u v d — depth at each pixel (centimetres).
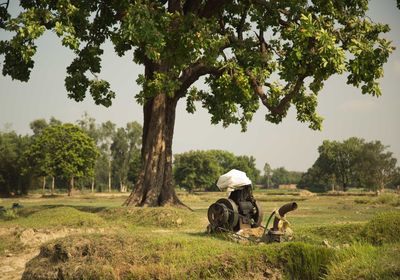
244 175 1309
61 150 7938
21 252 1349
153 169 2395
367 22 2211
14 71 2306
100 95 2417
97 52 2377
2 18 2448
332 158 11400
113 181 14175
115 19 2275
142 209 1989
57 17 1980
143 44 2062
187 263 862
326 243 1005
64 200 5894
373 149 10931
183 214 1911
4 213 2205
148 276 850
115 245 983
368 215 2319
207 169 12281
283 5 2220
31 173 8806
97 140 11875
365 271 661
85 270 917
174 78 2384
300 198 5731
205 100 2800
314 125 2644
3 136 9738
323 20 2005
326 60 1870
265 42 2403
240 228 1270
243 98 2192
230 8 2492
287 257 811
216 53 2050
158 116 2439
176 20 2028
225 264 830
